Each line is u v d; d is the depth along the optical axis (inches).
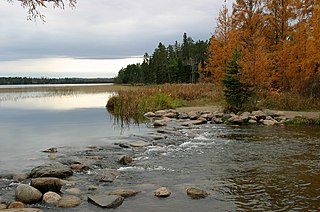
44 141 637.9
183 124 845.2
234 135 673.0
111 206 292.7
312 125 794.2
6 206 291.1
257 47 1033.5
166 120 928.3
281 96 1035.3
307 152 506.0
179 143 592.7
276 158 471.8
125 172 407.5
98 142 618.2
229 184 358.3
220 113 958.4
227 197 319.0
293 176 385.1
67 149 549.3
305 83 1034.7
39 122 946.1
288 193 328.8
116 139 648.4
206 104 1273.4
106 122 930.7
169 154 505.4
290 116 876.0
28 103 1749.5
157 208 292.4
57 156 496.1
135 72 4542.3
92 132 749.9
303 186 349.1
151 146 568.4
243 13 1171.9
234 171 408.5
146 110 1139.3
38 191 317.1
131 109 1091.9
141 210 288.0
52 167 397.1
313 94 1034.1
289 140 607.5
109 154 508.1
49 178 339.6
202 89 1491.1
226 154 501.0
